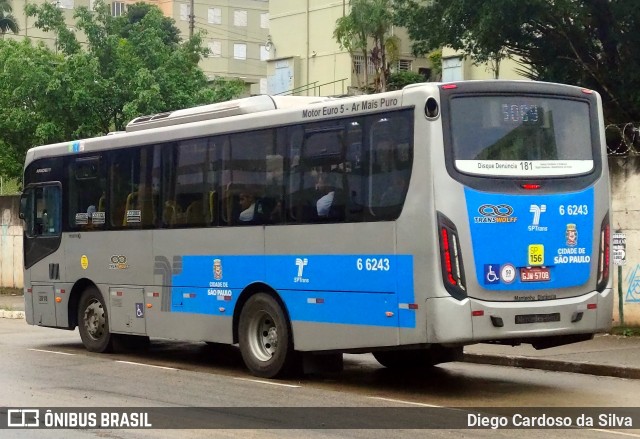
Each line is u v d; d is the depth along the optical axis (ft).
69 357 49.55
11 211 97.14
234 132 43.29
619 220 53.57
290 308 40.09
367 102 37.14
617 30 62.90
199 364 46.88
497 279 34.83
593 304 36.94
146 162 48.26
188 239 45.39
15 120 93.61
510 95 36.17
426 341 34.47
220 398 36.09
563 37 65.77
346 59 136.98
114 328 50.08
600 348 47.83
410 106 35.37
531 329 35.29
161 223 47.01
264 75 289.33
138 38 96.78
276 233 40.81
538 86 36.73
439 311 34.12
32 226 55.93
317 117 39.37
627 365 42.14
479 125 35.45
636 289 53.01
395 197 35.76
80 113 91.40
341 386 39.40
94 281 51.34
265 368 41.34
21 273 96.12
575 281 36.58
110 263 50.26
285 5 147.23
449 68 119.14
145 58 95.96
